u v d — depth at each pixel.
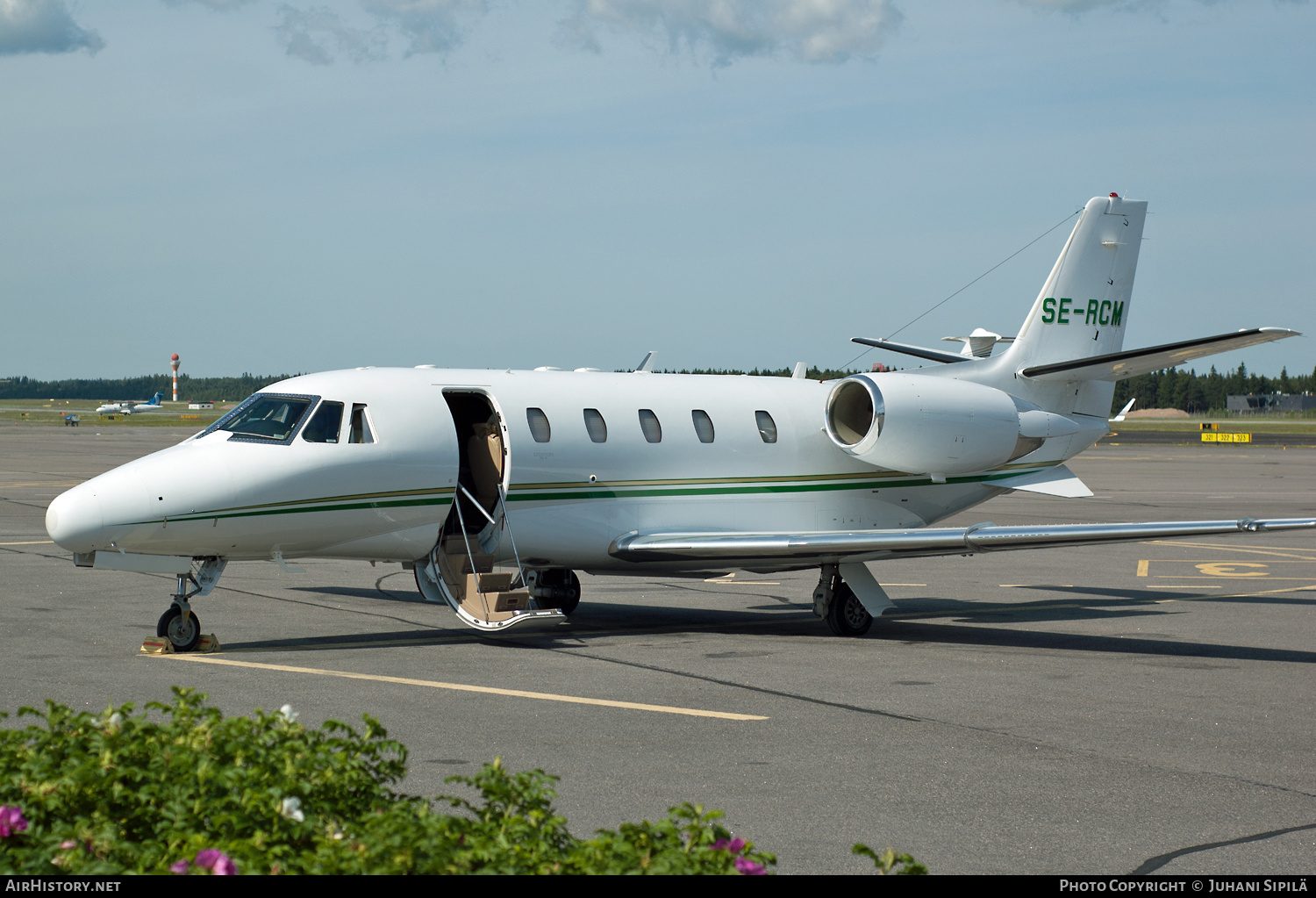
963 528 52.59
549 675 43.62
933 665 47.34
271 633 52.59
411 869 15.65
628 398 58.31
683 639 53.22
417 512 51.62
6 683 39.91
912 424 60.31
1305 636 56.38
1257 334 56.28
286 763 18.72
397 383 52.53
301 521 49.16
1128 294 72.06
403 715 36.44
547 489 54.69
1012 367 68.12
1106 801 28.73
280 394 50.91
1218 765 32.09
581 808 27.33
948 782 30.11
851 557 54.81
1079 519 116.31
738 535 55.81
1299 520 46.91
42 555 80.25
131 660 44.81
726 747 33.25
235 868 14.98
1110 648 52.34
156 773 18.55
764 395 62.59
